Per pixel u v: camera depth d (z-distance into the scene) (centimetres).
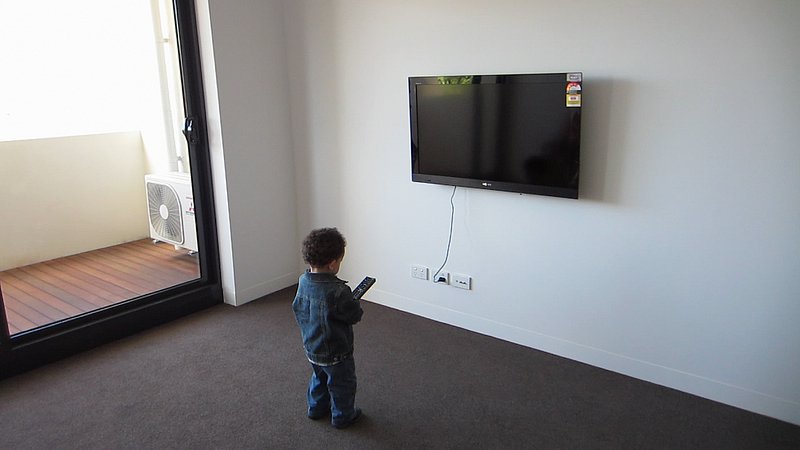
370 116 344
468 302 328
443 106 298
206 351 309
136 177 484
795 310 227
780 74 214
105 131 464
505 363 290
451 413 247
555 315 294
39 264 436
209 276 372
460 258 325
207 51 337
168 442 230
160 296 346
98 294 381
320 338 221
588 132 262
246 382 276
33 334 292
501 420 242
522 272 301
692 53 230
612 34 248
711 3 222
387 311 360
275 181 385
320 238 220
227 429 238
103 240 471
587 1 252
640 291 264
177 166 447
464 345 311
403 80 324
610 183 262
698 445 223
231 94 348
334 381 228
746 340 241
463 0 291
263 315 358
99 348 314
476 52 293
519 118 273
